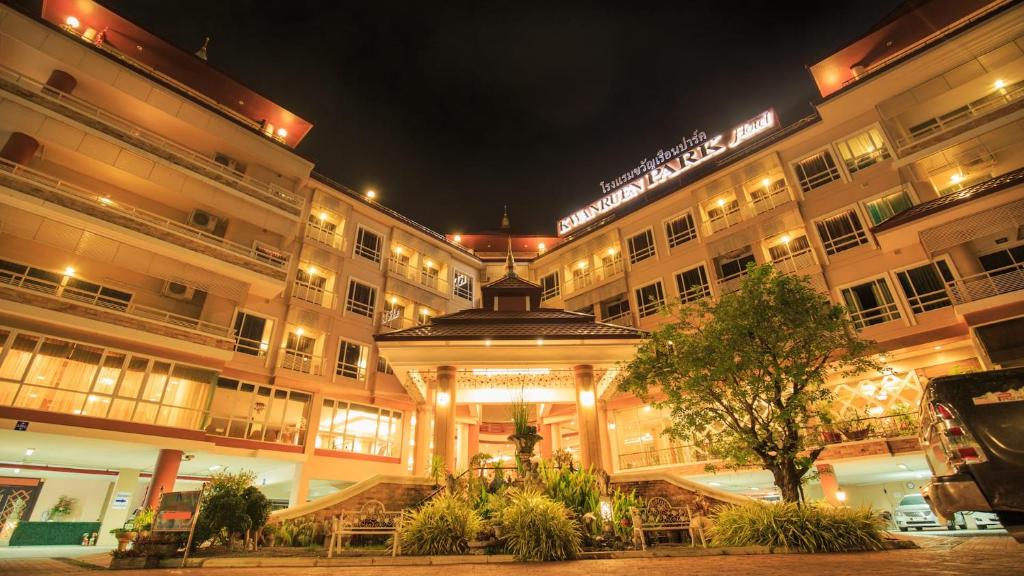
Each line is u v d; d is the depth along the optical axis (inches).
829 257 877.2
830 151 929.5
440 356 572.4
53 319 650.2
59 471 826.8
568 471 470.9
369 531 346.9
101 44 932.6
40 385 619.2
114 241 737.0
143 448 719.1
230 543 398.9
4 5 713.6
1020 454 170.1
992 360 660.1
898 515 805.2
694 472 837.8
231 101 1079.0
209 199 861.2
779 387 435.2
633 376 494.0
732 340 442.9
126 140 786.2
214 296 851.4
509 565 279.0
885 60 983.0
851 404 780.0
